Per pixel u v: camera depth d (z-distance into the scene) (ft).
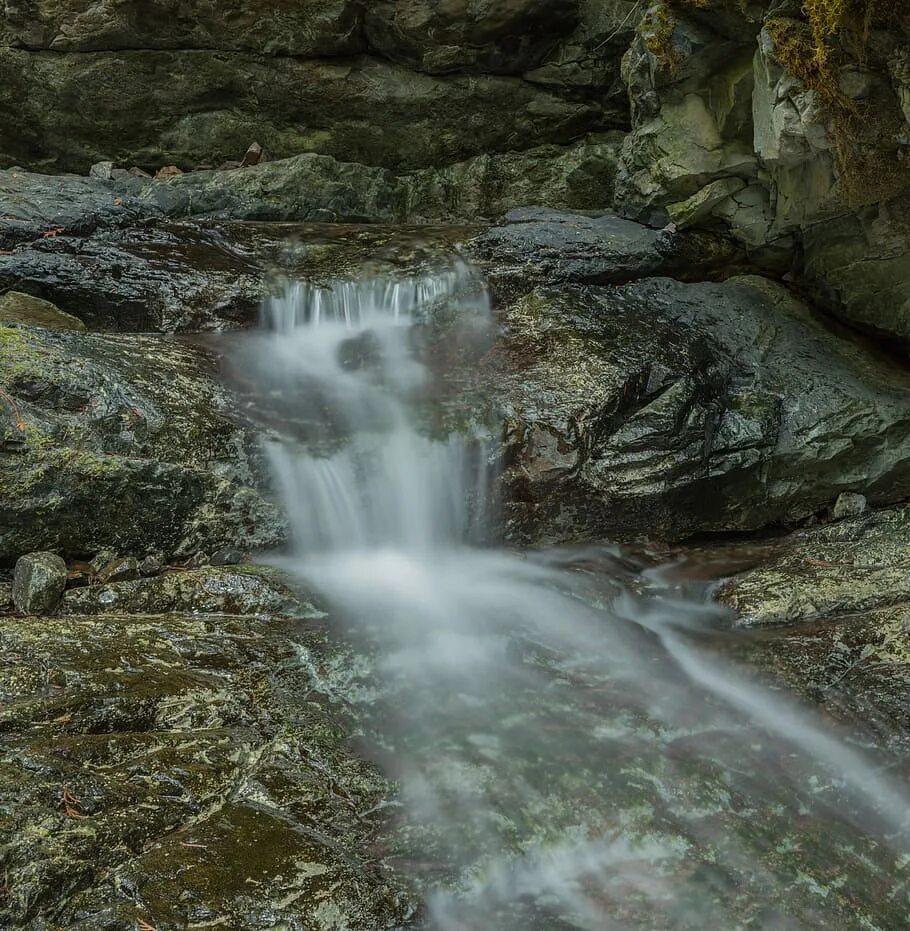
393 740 12.32
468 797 11.48
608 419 18.31
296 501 16.60
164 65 26.05
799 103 17.20
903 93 15.97
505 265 22.06
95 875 9.20
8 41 25.30
